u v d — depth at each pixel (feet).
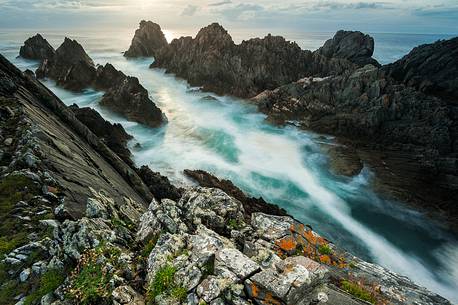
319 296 27.55
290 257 31.42
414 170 132.36
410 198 120.47
